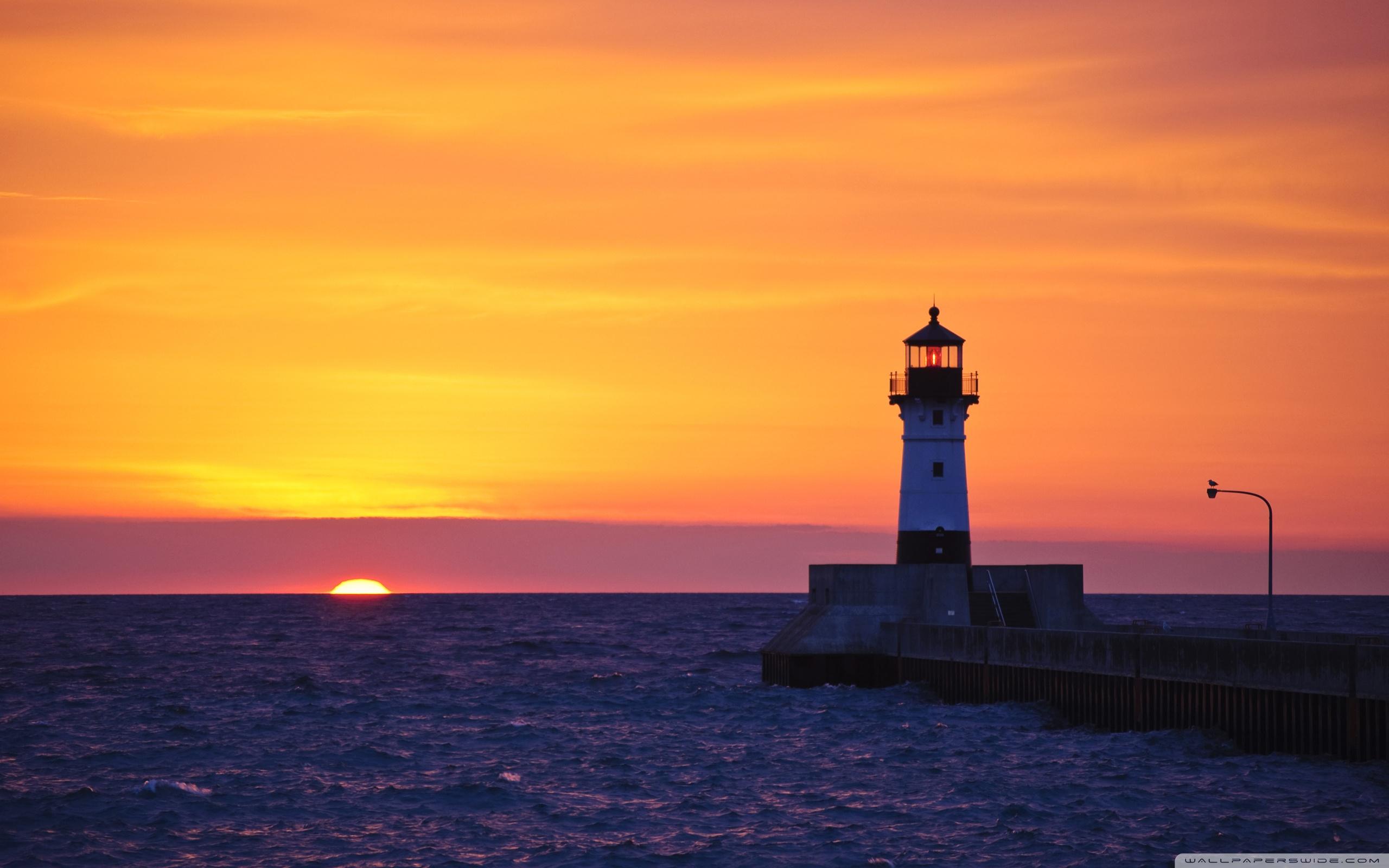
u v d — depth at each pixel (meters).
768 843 137.88
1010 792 155.50
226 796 163.12
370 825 148.75
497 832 145.00
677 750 195.25
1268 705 158.12
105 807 156.25
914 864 128.75
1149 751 168.25
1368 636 187.38
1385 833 131.00
